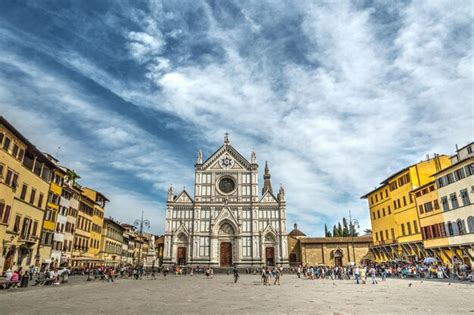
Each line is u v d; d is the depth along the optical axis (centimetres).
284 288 3700
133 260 12019
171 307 2055
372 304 2159
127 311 1866
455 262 4981
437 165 6094
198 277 6425
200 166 9369
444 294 2733
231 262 8662
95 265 7875
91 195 7869
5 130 3919
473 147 4872
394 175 6819
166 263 8494
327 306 2091
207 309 1969
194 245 8619
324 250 8831
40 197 5034
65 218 6119
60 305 2102
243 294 2977
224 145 9562
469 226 4703
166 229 8775
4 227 3934
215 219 8844
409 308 1947
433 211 5556
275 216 8894
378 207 7706
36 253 4928
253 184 9144
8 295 2667
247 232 8806
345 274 5938
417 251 6141
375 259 7925
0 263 3922
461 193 4891
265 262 8538
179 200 9088
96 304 2175
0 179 3806
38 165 4950
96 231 8031
